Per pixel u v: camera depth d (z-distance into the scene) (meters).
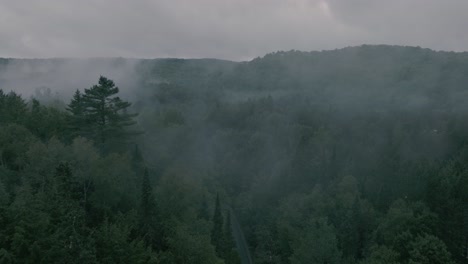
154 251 38.88
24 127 53.25
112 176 43.38
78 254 28.73
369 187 77.69
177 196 52.81
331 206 69.94
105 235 33.91
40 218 30.36
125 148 62.38
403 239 46.75
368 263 46.72
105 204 41.91
